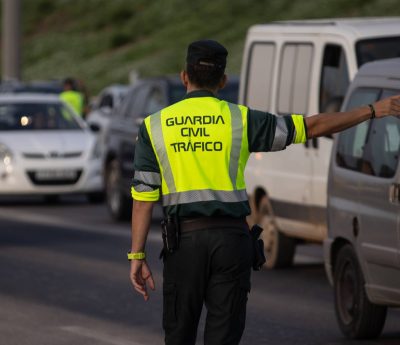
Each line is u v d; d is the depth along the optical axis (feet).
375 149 50.83
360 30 67.51
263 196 73.56
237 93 96.73
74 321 56.29
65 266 74.38
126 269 73.00
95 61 292.61
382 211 49.14
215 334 34.45
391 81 52.37
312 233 68.03
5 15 219.00
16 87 167.43
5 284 67.51
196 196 34.32
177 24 294.87
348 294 52.08
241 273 34.50
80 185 114.73
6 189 112.98
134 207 34.91
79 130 118.32
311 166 67.36
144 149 34.68
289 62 71.36
